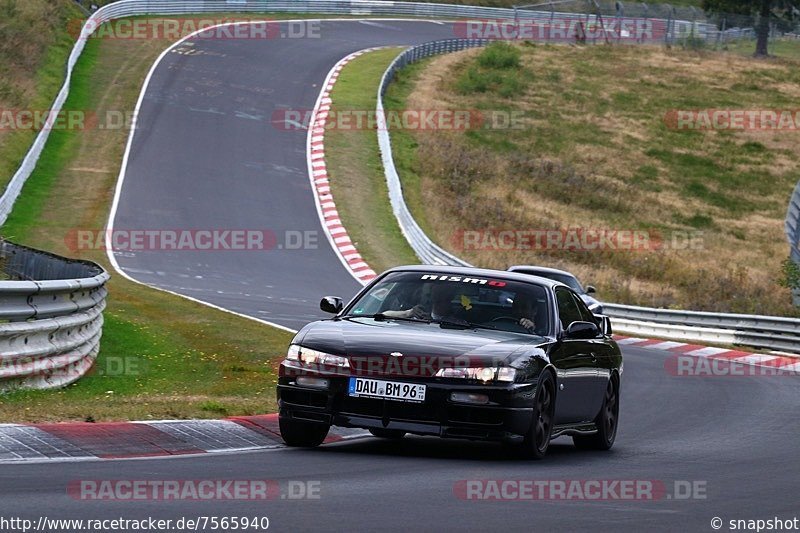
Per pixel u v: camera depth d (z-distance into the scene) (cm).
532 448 3369
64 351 4647
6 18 18438
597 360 3916
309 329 3491
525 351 3356
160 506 2350
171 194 13488
